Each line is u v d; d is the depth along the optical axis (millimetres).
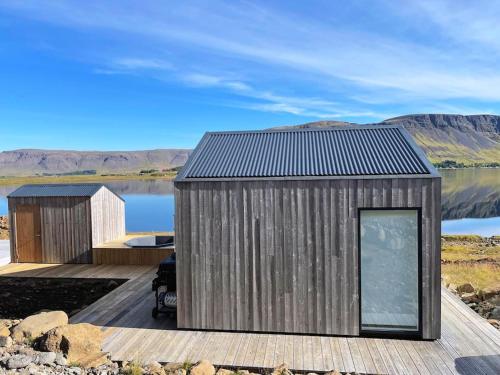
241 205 6023
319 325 5879
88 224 11641
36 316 6070
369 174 5723
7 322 6742
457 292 9148
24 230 11906
